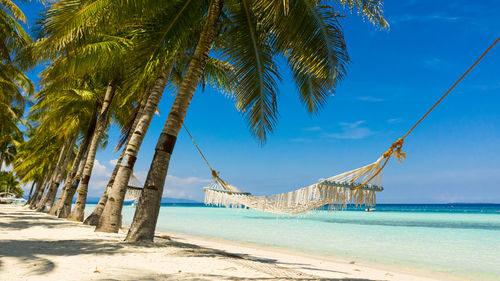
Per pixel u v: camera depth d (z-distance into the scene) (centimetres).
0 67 1277
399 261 815
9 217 1204
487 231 1767
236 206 555
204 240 1138
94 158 1226
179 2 624
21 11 1109
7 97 1440
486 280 602
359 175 409
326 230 1788
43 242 534
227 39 733
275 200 485
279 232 1617
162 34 621
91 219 985
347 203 408
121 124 1552
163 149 576
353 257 865
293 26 579
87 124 1762
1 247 456
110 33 873
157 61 649
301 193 445
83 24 582
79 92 1234
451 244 1184
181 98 589
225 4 698
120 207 766
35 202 2645
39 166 2784
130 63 670
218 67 967
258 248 988
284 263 645
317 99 733
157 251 478
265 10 586
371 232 1677
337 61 598
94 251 452
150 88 934
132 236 551
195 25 738
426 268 724
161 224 2042
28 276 292
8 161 3500
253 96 711
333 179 416
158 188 570
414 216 4172
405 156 387
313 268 596
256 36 699
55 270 322
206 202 602
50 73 812
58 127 1764
